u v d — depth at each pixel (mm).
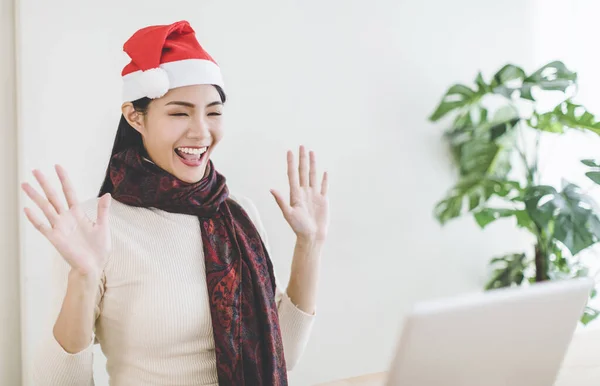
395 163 3008
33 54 2256
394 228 3033
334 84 2830
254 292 1594
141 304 1420
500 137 3047
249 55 2635
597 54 3502
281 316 1707
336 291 2906
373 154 2951
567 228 2746
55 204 1264
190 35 1564
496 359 1097
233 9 2592
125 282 1427
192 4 2510
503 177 3100
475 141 3033
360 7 2871
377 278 3004
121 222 1474
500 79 2918
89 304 1289
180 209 1532
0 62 2242
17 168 2287
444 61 3104
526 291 1077
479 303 1028
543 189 2809
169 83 1475
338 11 2820
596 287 3199
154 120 1503
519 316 1079
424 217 3107
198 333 1473
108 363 1498
